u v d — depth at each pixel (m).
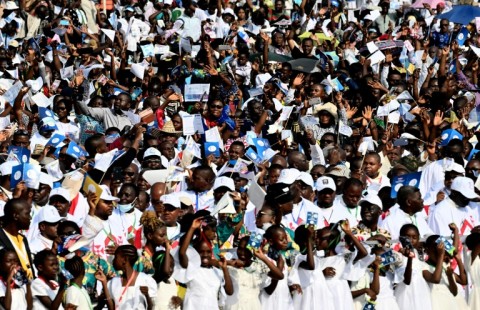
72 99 39.16
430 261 28.25
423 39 56.38
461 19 55.56
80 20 52.69
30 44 45.50
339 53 48.88
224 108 38.81
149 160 32.12
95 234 26.47
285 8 57.78
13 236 25.36
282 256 26.58
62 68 45.72
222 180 29.78
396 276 27.59
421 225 29.55
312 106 39.69
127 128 36.31
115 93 43.22
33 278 25.14
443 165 34.94
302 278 26.73
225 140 38.19
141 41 50.25
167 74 45.84
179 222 28.33
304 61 46.62
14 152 31.45
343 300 26.81
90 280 25.38
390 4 60.81
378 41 51.62
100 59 46.38
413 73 47.91
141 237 27.53
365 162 33.72
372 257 27.00
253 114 39.22
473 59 51.84
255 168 33.34
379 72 48.91
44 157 34.16
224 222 27.22
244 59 46.75
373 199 28.95
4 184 30.14
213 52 48.06
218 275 25.94
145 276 25.36
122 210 28.16
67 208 28.62
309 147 38.03
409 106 42.62
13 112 37.38
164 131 36.41
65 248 25.84
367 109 40.12
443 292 28.23
